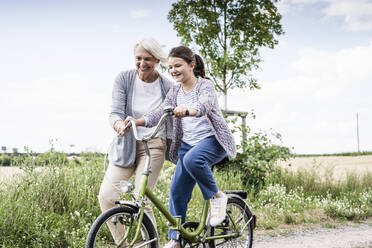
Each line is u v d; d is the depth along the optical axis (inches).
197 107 120.0
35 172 192.9
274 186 319.9
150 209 141.6
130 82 142.6
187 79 131.4
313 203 300.7
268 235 217.9
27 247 148.5
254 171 332.2
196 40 421.4
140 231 117.1
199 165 126.3
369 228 246.2
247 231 153.3
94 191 203.2
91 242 105.4
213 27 412.8
